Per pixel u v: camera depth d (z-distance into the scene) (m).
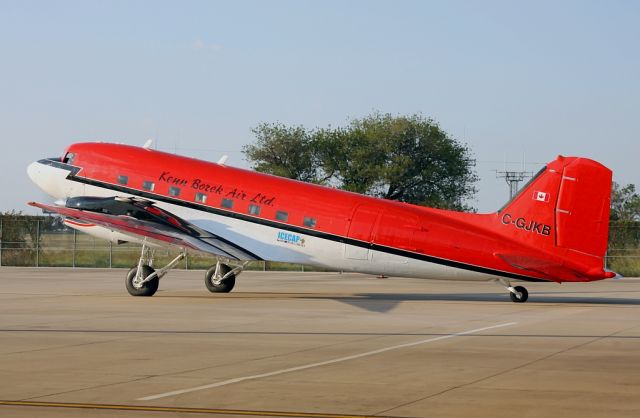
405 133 128.25
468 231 45.00
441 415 17.47
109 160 52.28
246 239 48.69
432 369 23.34
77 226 51.06
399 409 18.06
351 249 46.53
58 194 53.66
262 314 39.06
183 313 39.28
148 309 41.28
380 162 128.88
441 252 45.06
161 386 20.66
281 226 48.00
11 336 30.56
